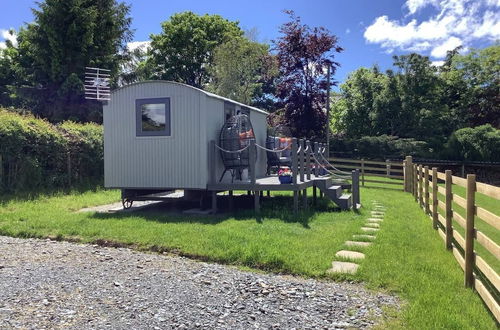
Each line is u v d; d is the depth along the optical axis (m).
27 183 11.65
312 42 22.42
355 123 27.86
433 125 26.06
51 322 3.46
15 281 4.51
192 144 9.10
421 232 7.27
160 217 8.36
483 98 29.17
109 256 5.63
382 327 3.39
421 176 11.01
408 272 4.74
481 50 29.66
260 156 12.49
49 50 22.45
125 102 9.59
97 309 3.75
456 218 5.34
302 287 4.41
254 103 33.41
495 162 23.95
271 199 11.88
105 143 9.80
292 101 22.77
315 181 9.92
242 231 6.82
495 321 3.43
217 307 3.84
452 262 5.22
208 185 9.08
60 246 6.25
